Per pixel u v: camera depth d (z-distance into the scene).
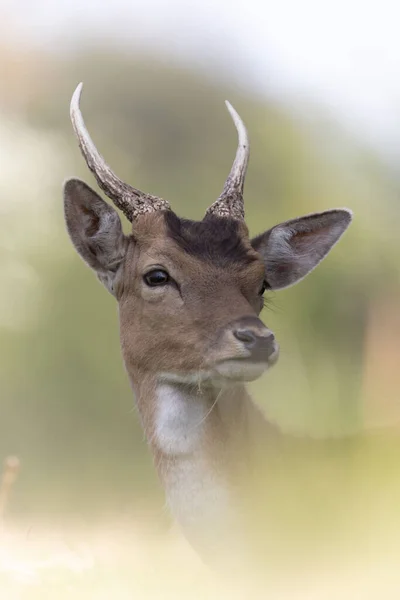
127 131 27.69
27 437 21.22
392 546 7.13
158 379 9.04
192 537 8.83
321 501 8.10
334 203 25.55
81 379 22.02
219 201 9.73
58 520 13.31
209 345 8.66
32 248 23.22
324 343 21.62
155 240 9.21
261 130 26.77
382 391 17.52
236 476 8.79
